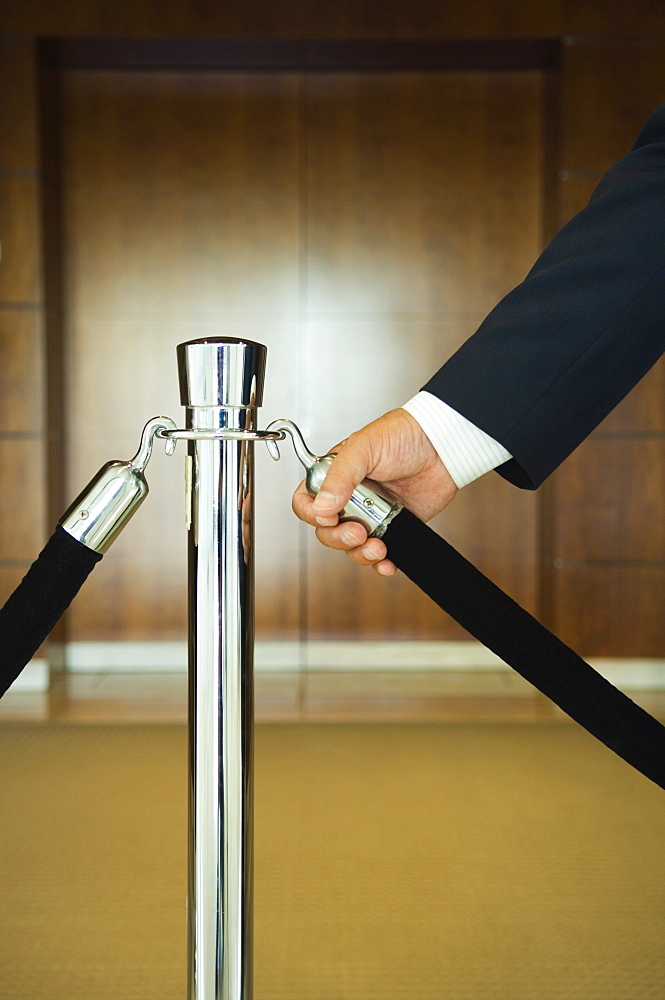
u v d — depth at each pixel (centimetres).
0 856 209
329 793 253
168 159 432
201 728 66
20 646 68
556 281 73
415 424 73
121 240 433
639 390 395
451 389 73
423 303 435
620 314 71
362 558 72
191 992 69
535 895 190
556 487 401
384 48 408
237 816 67
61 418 432
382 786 259
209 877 67
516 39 396
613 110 393
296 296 436
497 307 75
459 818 234
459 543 441
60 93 429
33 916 180
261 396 68
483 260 434
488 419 72
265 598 441
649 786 259
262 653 442
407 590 442
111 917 180
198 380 65
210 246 435
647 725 70
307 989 153
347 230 434
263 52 412
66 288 434
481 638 71
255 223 434
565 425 73
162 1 397
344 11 399
